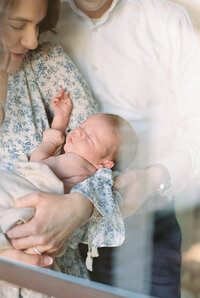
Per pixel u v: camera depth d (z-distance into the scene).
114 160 1.60
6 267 1.11
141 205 1.39
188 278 1.23
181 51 1.56
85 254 1.49
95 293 1.01
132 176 1.48
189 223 1.30
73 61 1.70
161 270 1.25
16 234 1.32
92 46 1.64
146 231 1.33
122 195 1.46
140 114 1.57
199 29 1.56
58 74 1.69
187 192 1.36
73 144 1.61
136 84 1.59
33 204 1.34
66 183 1.54
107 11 1.60
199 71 1.52
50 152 1.60
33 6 1.46
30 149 1.60
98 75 1.66
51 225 1.33
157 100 1.56
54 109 1.68
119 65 1.62
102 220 1.45
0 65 1.54
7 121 1.59
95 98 1.68
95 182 1.46
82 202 1.37
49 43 1.67
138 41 1.61
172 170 1.45
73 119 1.68
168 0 1.59
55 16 1.58
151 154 1.52
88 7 1.59
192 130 1.51
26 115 1.62
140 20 1.60
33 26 1.50
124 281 1.26
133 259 1.30
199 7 1.58
